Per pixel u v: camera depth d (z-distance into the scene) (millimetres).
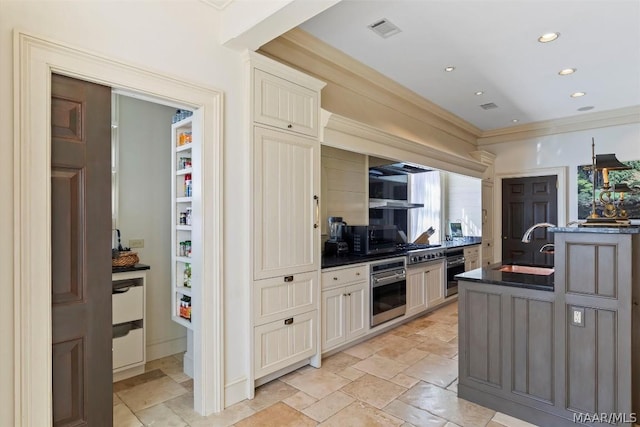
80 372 1809
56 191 1727
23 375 1585
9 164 1549
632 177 4734
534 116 5133
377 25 2713
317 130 2963
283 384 2670
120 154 3016
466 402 2436
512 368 2273
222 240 2326
